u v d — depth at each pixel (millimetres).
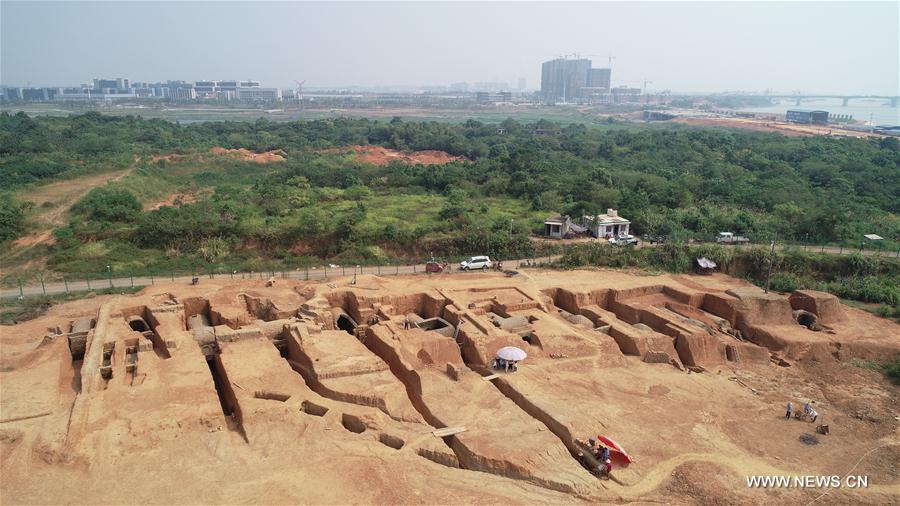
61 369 28844
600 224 59000
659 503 21422
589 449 24047
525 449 23312
